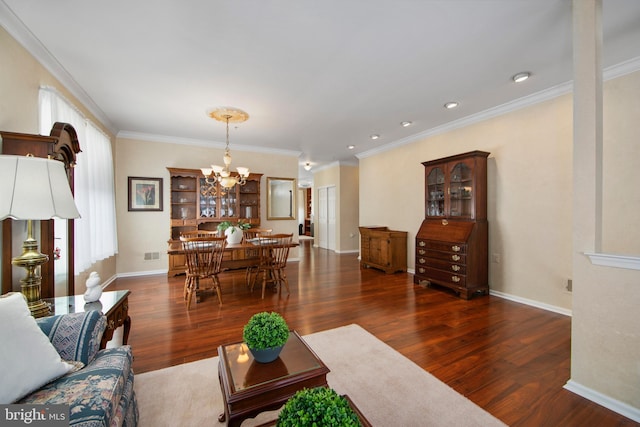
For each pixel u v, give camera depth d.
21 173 1.31
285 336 1.39
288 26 2.02
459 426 1.47
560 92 3.05
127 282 4.30
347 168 7.66
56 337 1.28
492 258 3.74
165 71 2.66
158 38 2.15
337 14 1.90
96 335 1.37
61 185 1.45
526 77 2.80
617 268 1.60
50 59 2.39
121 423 1.15
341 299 3.55
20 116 2.07
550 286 3.17
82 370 1.23
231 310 3.15
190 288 3.29
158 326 2.71
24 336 1.10
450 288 3.94
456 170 3.92
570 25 2.03
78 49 2.29
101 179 3.68
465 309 3.19
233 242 3.92
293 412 0.81
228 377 1.27
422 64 2.56
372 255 5.38
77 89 2.97
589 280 1.71
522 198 3.42
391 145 5.52
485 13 1.90
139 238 4.78
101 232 3.63
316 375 1.30
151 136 4.83
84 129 3.08
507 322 2.81
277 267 3.78
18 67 2.04
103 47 2.27
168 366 2.04
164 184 4.97
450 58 2.46
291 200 6.28
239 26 2.02
